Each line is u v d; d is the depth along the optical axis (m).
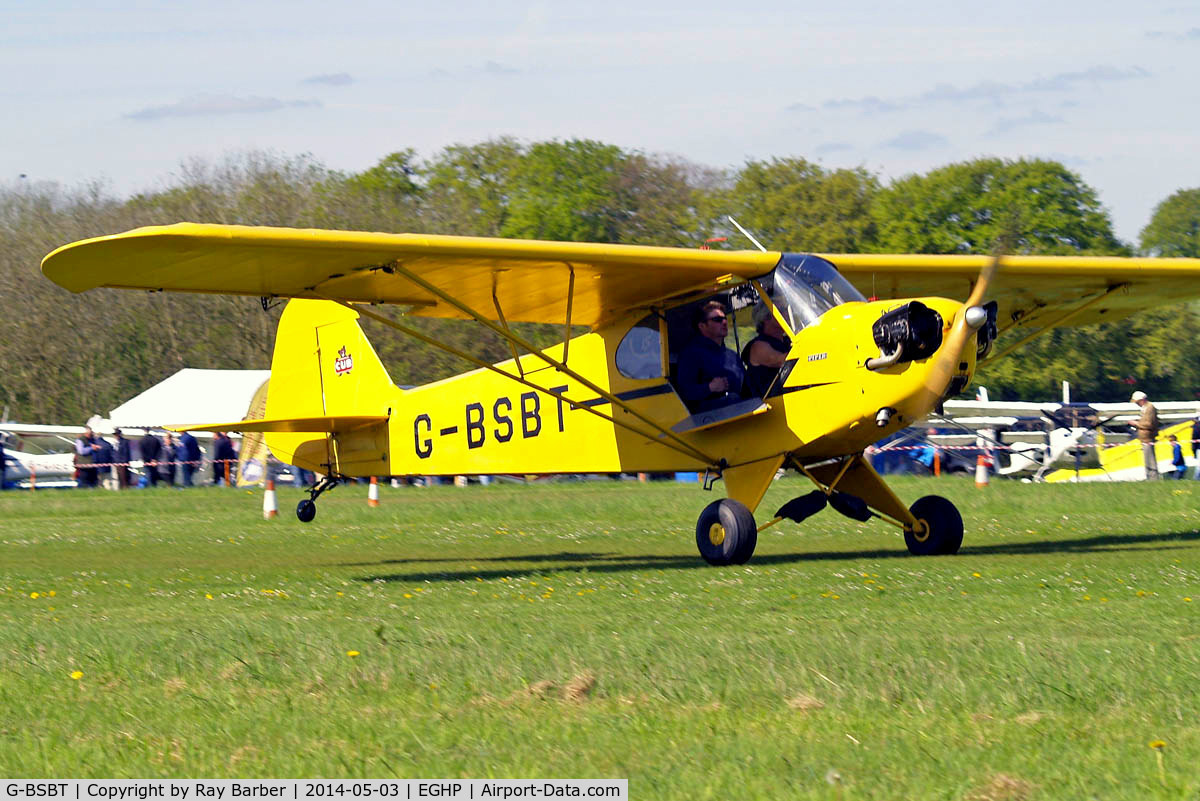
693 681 15.34
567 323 29.94
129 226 140.75
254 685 15.98
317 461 43.00
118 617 22.80
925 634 18.48
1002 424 79.75
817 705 14.22
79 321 130.62
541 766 12.23
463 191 163.88
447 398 38.56
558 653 16.94
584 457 34.44
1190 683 14.72
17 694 15.81
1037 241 145.75
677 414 31.83
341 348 42.00
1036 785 11.38
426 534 41.66
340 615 22.30
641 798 11.33
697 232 163.12
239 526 46.44
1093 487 49.38
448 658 16.83
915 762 12.11
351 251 26.31
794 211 153.00
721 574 27.28
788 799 11.16
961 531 30.75
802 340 29.30
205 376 91.81
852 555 31.59
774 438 29.92
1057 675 15.03
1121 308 39.66
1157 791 11.20
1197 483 50.34
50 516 54.62
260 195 134.50
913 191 151.50
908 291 36.56
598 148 169.00
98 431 90.12
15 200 149.00
